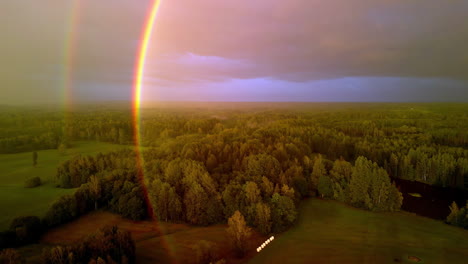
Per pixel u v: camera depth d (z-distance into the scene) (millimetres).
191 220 56062
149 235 52031
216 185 62250
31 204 64125
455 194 77750
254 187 57312
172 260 43344
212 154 80250
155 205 58688
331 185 70750
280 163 77250
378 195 63969
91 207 62750
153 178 66000
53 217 54375
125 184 63562
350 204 67125
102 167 80750
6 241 45781
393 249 47406
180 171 67250
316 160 78125
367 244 48906
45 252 36531
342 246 48188
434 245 48969
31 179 77438
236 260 43844
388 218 60375
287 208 55406
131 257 39719
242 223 45156
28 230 48625
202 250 42406
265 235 51969
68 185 76562
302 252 46062
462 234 53344
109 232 40375
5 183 80562
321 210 63906
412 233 53438
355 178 66688
